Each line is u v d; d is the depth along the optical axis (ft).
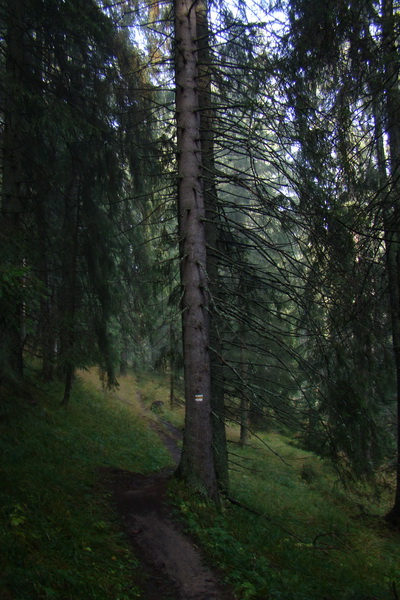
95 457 33.58
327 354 27.61
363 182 24.38
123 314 46.06
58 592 12.94
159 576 16.83
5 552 13.71
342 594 18.28
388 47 21.89
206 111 30.81
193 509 22.89
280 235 42.50
